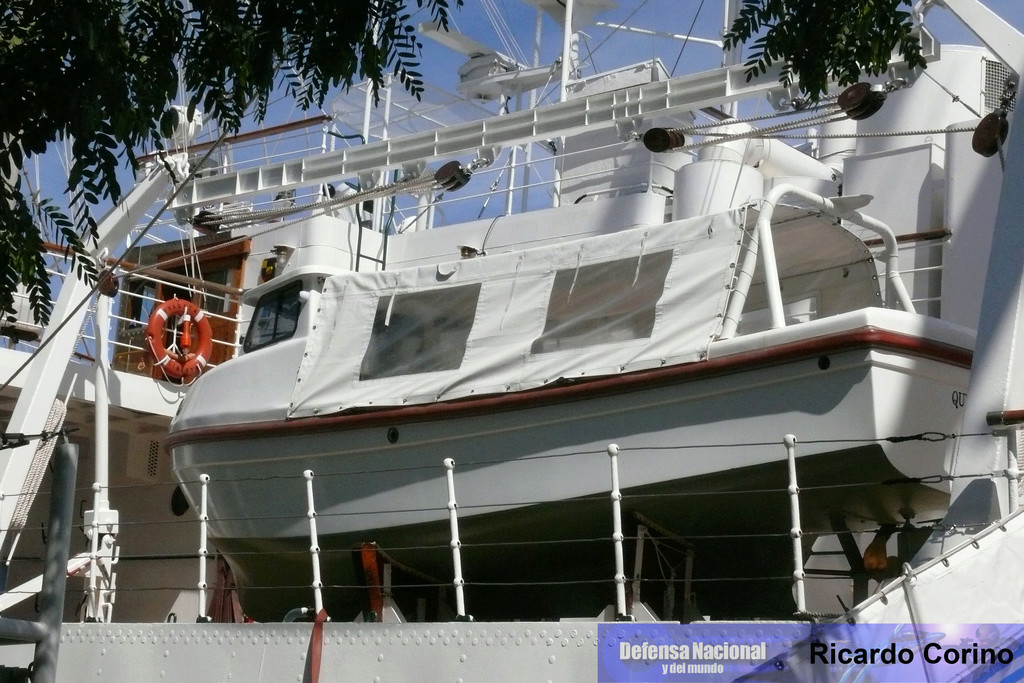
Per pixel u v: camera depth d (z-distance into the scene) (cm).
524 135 1371
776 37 771
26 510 1322
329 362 1150
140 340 1741
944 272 1258
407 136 1459
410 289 1136
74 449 704
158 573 1592
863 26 747
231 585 1294
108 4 694
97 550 1224
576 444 1003
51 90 691
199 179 1593
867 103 1080
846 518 978
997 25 957
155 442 1627
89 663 1094
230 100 725
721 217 997
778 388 923
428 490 1070
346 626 971
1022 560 766
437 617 1138
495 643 901
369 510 1100
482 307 1089
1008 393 823
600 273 1041
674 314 989
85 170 708
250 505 1180
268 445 1166
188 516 1591
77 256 755
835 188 1412
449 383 1068
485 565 1102
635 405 978
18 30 692
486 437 1046
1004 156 1017
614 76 1694
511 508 1027
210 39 714
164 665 1052
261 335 1269
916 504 952
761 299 1162
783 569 1027
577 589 1099
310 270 1223
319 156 1522
